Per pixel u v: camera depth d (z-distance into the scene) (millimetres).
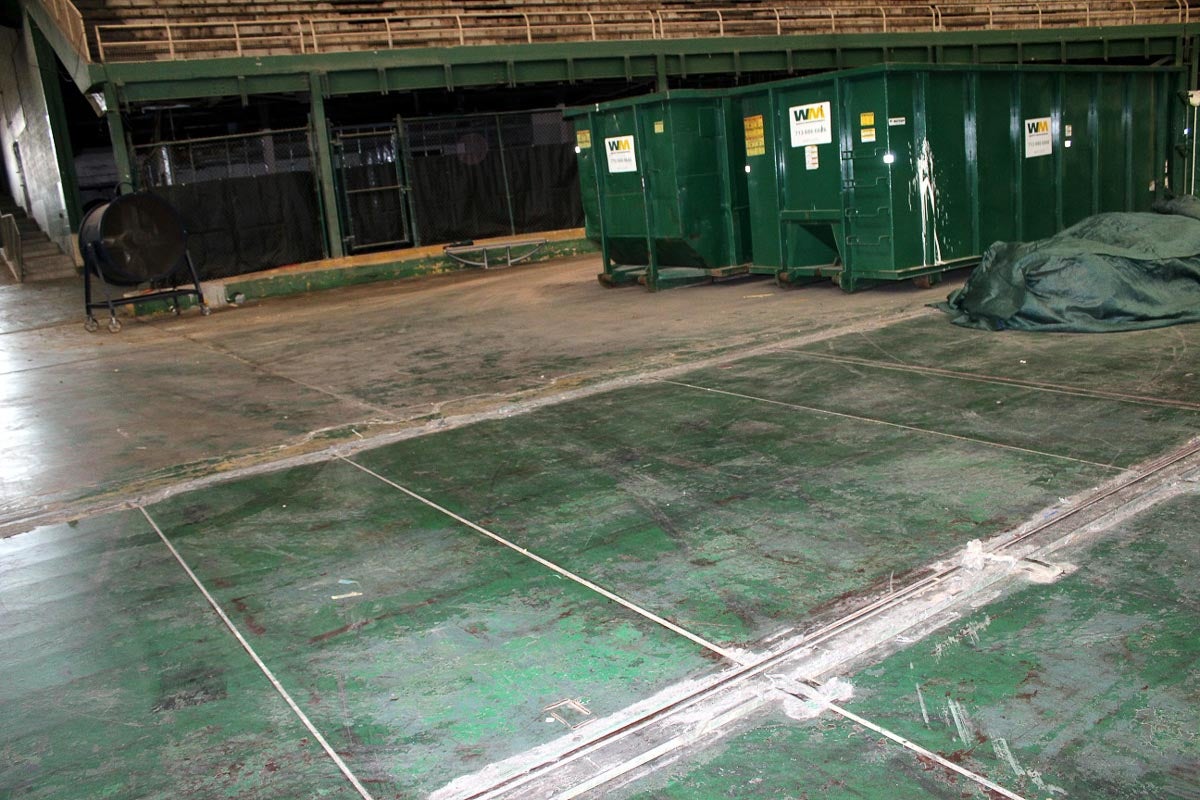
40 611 4414
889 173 10398
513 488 5543
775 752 2949
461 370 8961
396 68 19375
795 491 5086
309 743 3182
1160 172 13258
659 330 10039
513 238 20469
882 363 7707
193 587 4535
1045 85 11547
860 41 24266
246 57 17703
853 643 3508
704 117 12344
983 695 3145
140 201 14172
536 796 2838
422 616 4031
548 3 24891
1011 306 8477
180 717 3408
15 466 6980
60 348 12992
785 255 11930
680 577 4191
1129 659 3273
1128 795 2627
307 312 14562
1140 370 6855
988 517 4539
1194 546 4070
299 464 6391
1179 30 27641
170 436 7465
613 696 3318
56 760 3203
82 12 20391
